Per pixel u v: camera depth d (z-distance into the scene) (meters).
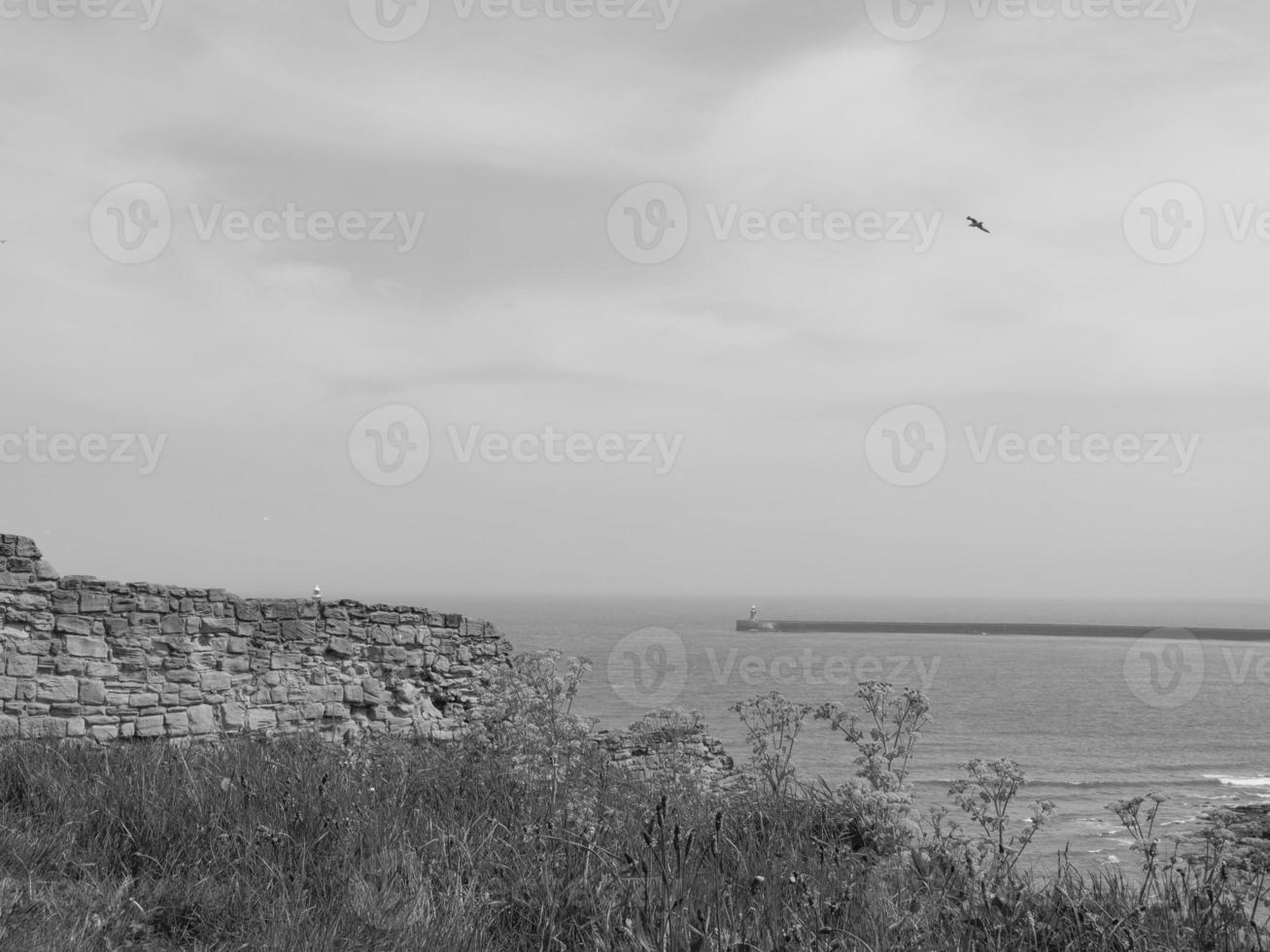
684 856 6.83
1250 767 42.97
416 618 16.81
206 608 14.96
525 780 9.51
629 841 7.64
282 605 15.60
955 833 7.45
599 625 173.75
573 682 10.34
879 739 8.45
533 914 6.72
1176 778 38.59
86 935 6.02
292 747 11.47
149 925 6.46
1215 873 6.80
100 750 10.20
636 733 11.47
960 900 6.78
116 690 14.06
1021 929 6.41
